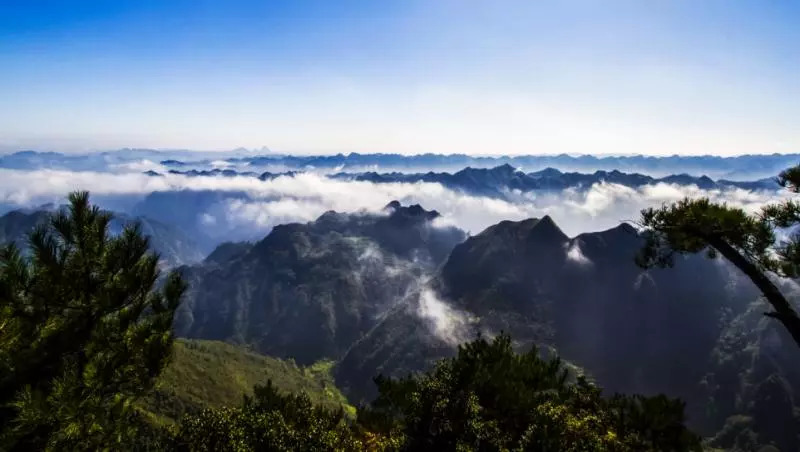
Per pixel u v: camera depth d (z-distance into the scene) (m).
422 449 15.77
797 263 12.70
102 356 14.55
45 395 13.53
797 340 12.45
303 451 15.52
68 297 14.48
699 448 13.16
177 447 15.56
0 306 13.59
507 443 14.81
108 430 14.41
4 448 13.07
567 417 14.98
